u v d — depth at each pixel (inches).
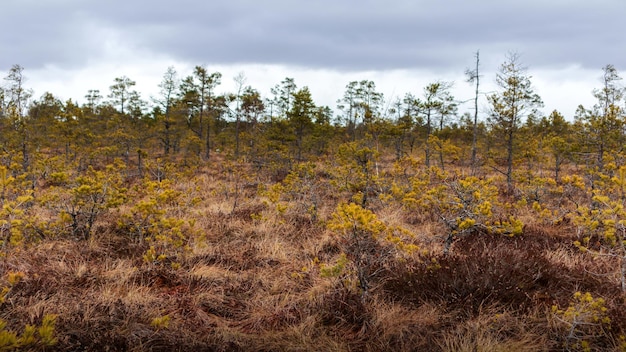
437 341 140.2
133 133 832.3
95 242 245.8
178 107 983.0
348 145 432.5
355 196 376.2
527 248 232.1
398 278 182.9
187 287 195.0
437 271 183.5
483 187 261.4
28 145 539.8
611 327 137.7
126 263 215.6
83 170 679.1
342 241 250.7
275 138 924.6
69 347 129.9
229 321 166.4
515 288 166.7
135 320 153.4
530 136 692.7
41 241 238.4
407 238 248.7
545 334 140.7
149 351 133.7
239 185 541.3
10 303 156.8
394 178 468.1
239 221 321.4
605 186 329.7
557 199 391.5
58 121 732.0
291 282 199.9
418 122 884.0
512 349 133.5
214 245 261.7
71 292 175.2
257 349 141.4
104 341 134.1
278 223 312.2
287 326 157.6
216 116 1120.8
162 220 230.5
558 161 641.6
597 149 472.1
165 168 563.2
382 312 160.4
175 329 148.6
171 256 231.1
